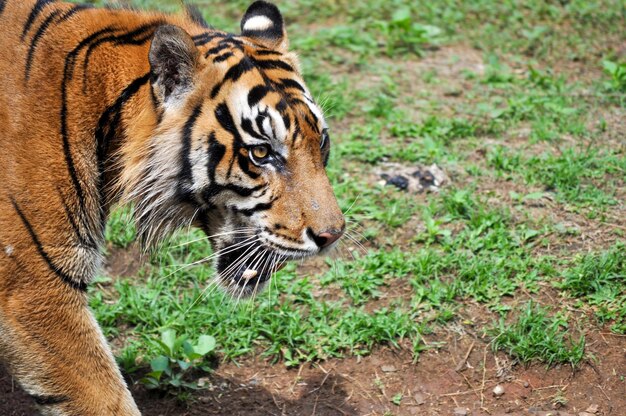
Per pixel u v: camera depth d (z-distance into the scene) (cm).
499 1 1579
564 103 1251
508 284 902
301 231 666
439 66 1388
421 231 1001
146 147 674
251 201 674
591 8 1540
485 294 895
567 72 1368
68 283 661
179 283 945
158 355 838
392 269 939
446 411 781
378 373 827
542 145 1155
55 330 657
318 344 855
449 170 1105
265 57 697
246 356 854
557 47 1441
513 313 872
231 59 677
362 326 866
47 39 674
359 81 1333
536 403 783
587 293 883
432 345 846
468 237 980
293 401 802
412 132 1188
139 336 878
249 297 734
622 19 1519
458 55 1425
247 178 669
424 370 827
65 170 657
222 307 894
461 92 1306
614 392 783
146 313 893
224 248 715
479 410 780
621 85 1291
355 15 1536
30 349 655
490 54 1404
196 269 957
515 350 824
